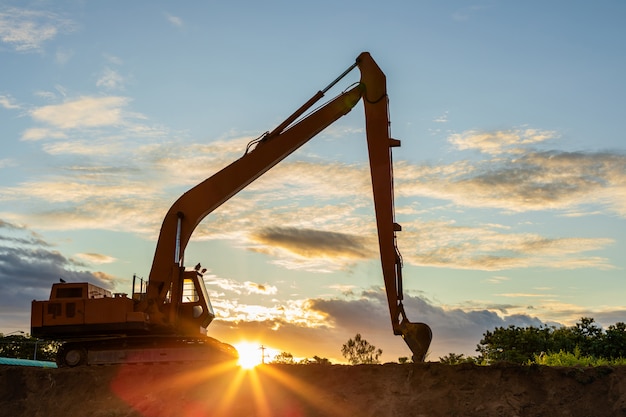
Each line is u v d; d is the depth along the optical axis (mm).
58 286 25953
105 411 22547
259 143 26297
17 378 24016
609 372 21125
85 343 26609
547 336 33719
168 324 25891
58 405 23172
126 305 25406
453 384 21281
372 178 24312
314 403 21406
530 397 20797
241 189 26516
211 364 23391
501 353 32438
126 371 23844
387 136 24562
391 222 23797
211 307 27250
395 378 21688
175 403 22328
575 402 20578
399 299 23094
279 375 22438
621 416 20016
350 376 21922
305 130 25812
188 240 26688
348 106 25234
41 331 25547
